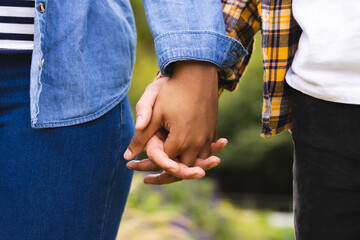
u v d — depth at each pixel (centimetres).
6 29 95
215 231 402
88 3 101
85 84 99
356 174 95
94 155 102
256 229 668
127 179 112
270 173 1328
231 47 99
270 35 104
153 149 98
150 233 267
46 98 98
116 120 106
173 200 375
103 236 108
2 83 99
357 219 97
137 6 994
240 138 1280
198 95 97
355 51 90
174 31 97
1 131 100
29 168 98
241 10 114
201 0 100
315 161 98
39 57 96
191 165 101
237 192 1388
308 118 98
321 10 94
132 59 116
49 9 99
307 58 95
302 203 102
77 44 99
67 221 100
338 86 92
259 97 1259
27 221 99
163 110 98
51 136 99
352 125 93
